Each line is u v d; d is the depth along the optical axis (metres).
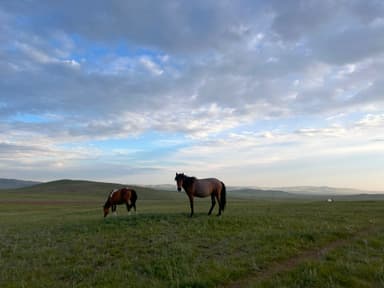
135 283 8.65
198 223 15.92
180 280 8.62
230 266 9.67
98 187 142.12
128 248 12.16
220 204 18.28
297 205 33.12
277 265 10.12
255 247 11.92
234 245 12.13
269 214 20.73
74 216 28.45
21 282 9.04
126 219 17.48
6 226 21.08
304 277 8.64
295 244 12.25
